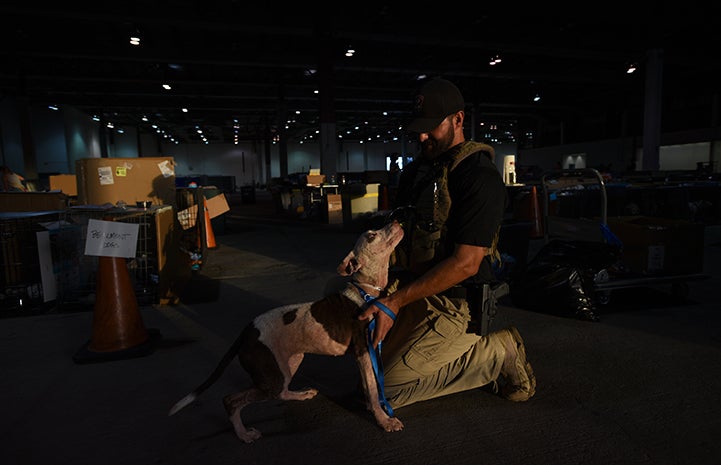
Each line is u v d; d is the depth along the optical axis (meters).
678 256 4.88
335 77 35.56
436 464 2.14
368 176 17.45
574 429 2.43
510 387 2.71
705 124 35.66
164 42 26.27
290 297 5.45
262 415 2.65
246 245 10.02
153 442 2.39
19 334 4.17
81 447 2.35
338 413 2.66
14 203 6.45
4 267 5.00
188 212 7.43
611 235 4.52
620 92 40.47
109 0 19.45
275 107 43.66
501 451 2.24
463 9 21.25
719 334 3.86
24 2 18.66
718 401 2.71
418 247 2.36
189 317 4.68
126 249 3.64
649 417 2.54
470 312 2.41
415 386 2.55
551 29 23.80
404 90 38.44
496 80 37.75
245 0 20.48
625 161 41.59
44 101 38.50
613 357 3.41
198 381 3.16
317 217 17.34
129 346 3.63
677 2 20.66
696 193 10.77
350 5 21.47
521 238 6.71
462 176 2.17
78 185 6.04
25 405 2.82
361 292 2.26
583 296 4.30
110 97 40.38
